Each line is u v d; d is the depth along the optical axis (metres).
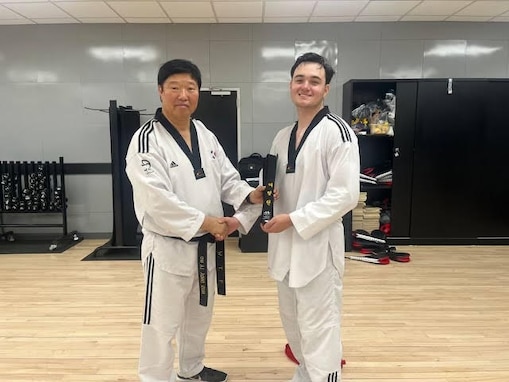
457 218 4.17
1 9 3.88
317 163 1.53
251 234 4.02
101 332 2.35
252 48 4.46
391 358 2.06
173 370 1.87
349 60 4.48
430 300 2.80
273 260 1.67
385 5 3.87
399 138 4.07
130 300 2.81
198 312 1.77
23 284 3.14
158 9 3.93
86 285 3.11
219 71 4.49
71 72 4.47
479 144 4.08
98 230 4.65
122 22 4.36
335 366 1.57
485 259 3.72
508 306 2.70
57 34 4.41
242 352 2.13
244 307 2.68
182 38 4.44
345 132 1.51
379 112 4.22
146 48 4.44
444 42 4.45
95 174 4.60
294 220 1.48
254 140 4.59
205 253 1.61
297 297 1.59
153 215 1.51
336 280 1.61
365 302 2.76
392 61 4.48
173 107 1.54
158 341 1.61
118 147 3.88
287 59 4.48
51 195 4.43
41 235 4.61
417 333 2.32
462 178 4.12
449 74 4.50
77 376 1.91
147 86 4.49
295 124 1.69
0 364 2.02
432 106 4.03
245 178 4.27
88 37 4.42
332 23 4.43
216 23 4.41
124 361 2.04
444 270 3.43
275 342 2.23
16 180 4.36
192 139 1.63
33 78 4.47
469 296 2.87
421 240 4.20
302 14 4.12
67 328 2.40
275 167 1.68
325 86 1.57
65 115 4.53
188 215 1.49
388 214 4.31
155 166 1.50
